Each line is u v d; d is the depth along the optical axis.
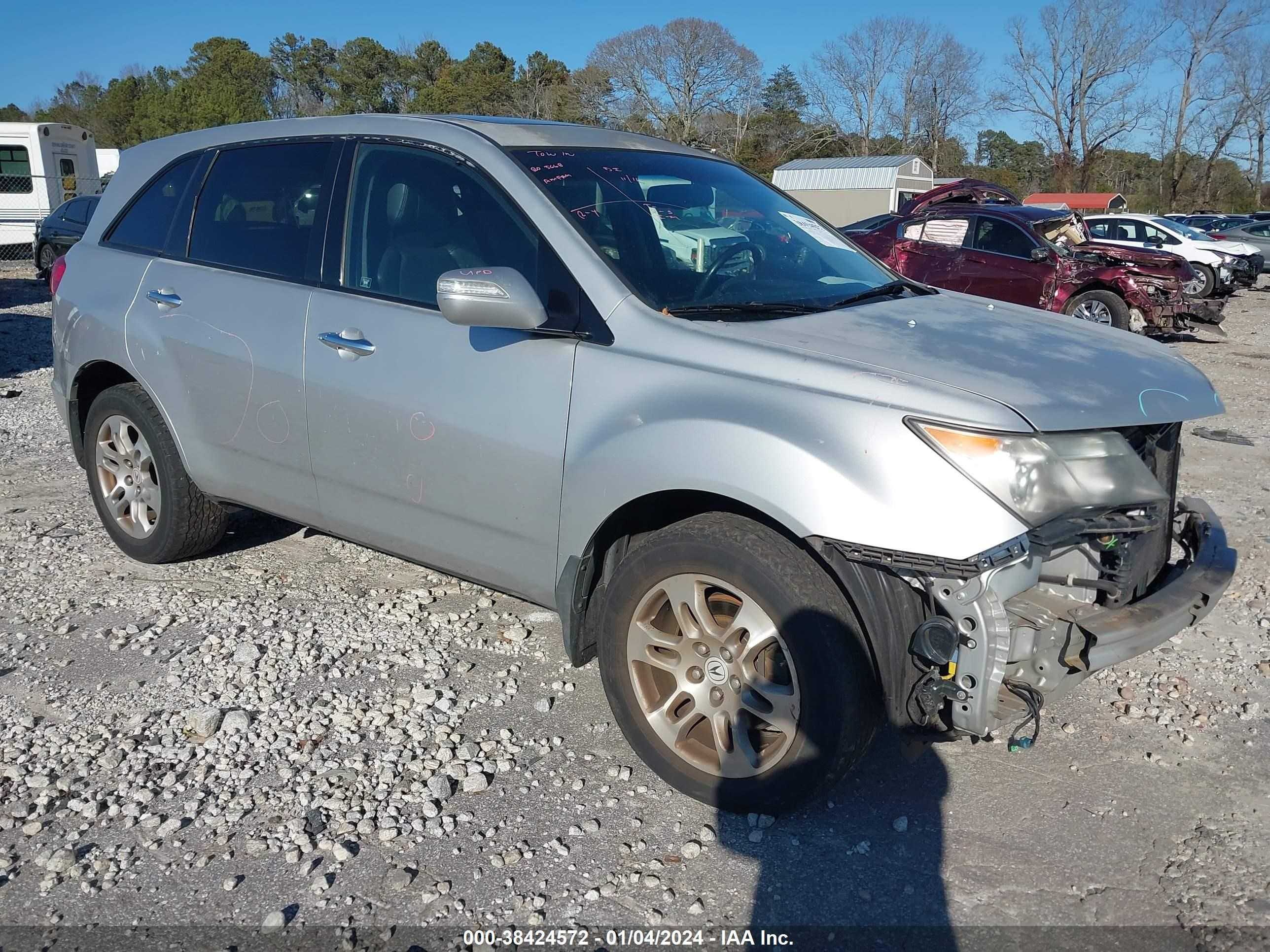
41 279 19.38
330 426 3.63
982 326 3.22
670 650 2.96
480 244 3.35
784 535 2.76
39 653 3.84
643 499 2.95
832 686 2.62
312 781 3.06
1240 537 5.34
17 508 5.57
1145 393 2.82
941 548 2.47
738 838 2.83
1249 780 3.13
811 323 3.07
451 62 77.94
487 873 2.68
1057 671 2.57
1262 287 22.98
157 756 3.18
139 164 4.58
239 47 75.75
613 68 64.31
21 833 2.82
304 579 4.56
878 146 67.81
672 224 3.46
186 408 4.12
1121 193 69.81
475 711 3.46
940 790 3.07
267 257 3.93
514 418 3.15
